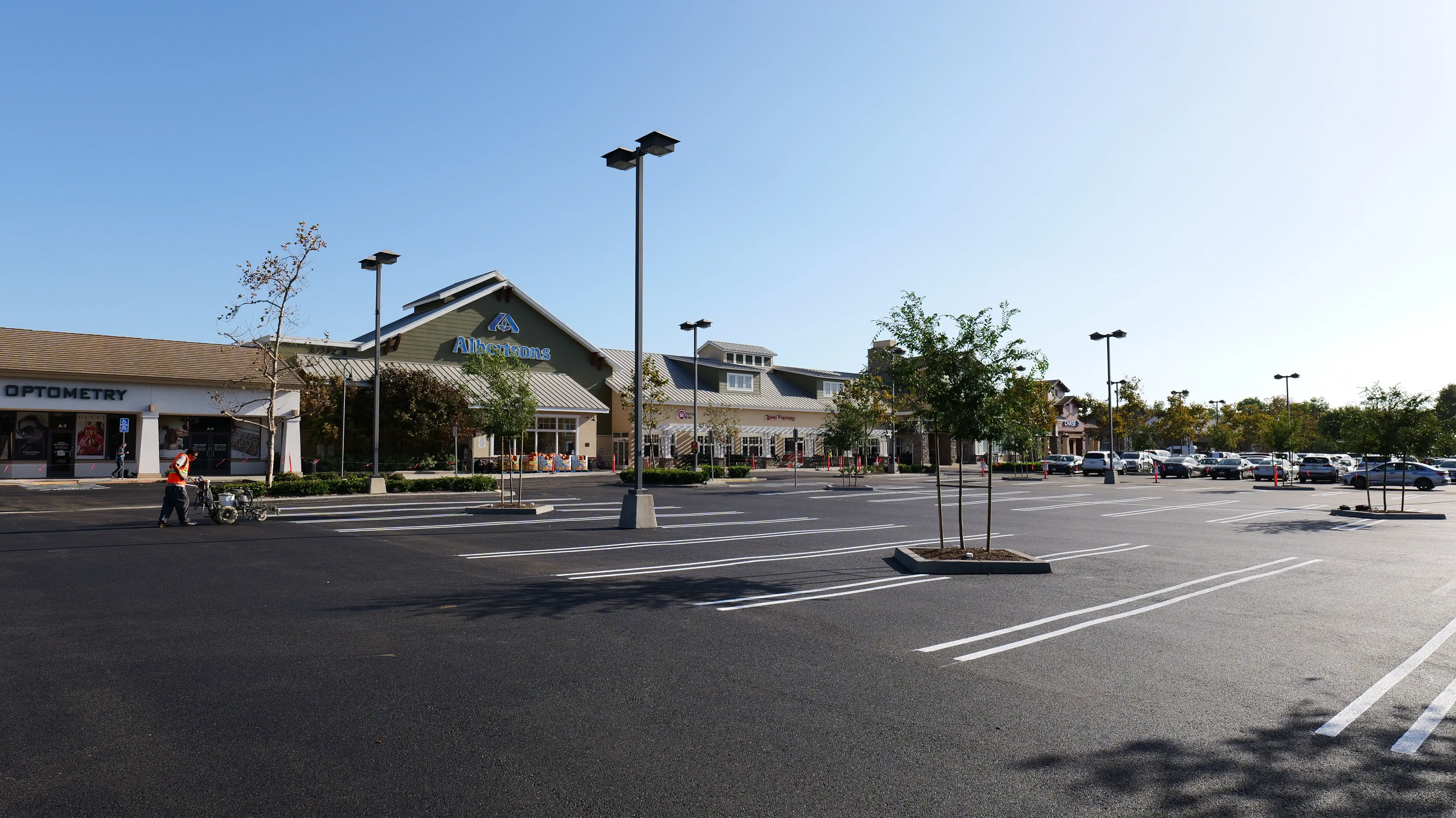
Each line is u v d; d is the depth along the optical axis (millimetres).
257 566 11953
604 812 4148
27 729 5234
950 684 6398
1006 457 67938
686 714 5641
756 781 4555
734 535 16609
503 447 23375
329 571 11562
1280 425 67062
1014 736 5293
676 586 10508
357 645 7402
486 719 5480
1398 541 17016
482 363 23312
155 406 33594
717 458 55781
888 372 13547
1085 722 5570
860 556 13617
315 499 24875
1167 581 11414
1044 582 11180
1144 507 26719
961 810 4227
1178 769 4801
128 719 5426
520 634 7867
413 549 13844
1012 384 12883
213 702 5785
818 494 30828
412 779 4523
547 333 51406
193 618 8477
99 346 34375
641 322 17656
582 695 6023
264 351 27859
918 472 53500
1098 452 55375
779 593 10141
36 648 7223
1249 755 5012
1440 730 5484
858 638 7859
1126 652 7434
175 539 15102
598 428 53125
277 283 26641
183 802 4215
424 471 40156
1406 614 9281
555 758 4840
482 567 12000
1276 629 8422
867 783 4543
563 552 13656
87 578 10859
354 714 5555
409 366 42938
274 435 29188
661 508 23016
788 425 60750
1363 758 4996
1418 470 40781
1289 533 18516
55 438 33312
